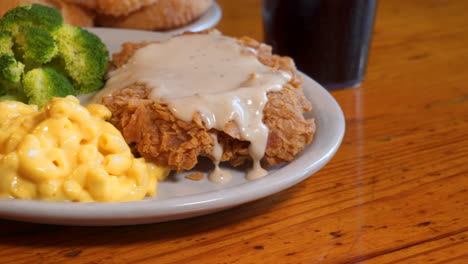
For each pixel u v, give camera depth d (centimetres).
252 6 101
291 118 58
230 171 59
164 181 57
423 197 57
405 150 63
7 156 52
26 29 62
